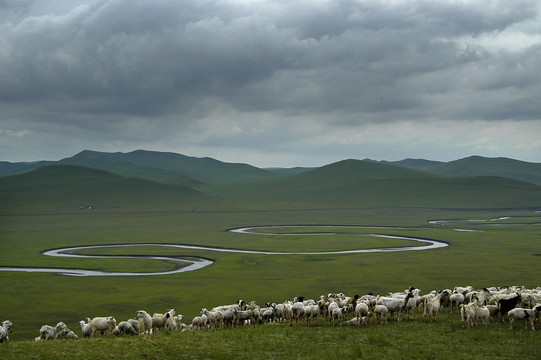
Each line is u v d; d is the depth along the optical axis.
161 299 70.94
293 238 173.00
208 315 39.94
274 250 140.50
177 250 142.88
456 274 91.50
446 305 46.50
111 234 193.62
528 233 181.62
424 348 30.08
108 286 83.06
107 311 63.44
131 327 36.84
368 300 42.69
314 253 132.75
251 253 134.38
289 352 29.52
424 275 90.94
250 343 31.86
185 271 104.88
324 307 40.78
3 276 95.00
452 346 30.58
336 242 159.50
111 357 28.17
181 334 35.03
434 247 143.12
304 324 39.59
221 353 29.06
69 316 60.81
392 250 138.00
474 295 44.22
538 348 29.72
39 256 131.38
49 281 88.75
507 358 27.97
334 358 28.03
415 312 45.00
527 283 80.56
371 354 28.61
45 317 60.25
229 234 189.62
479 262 109.00
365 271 97.56
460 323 37.75
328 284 82.25
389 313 44.00
